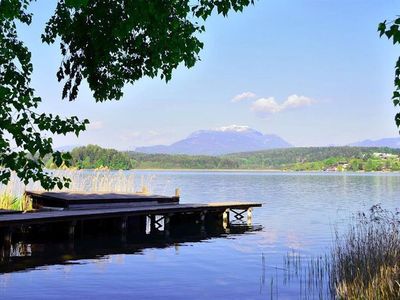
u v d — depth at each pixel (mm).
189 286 11586
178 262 14508
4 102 6613
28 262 14141
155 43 8086
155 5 7176
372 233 13875
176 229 23078
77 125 7000
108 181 29047
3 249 16344
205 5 7941
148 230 22656
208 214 26047
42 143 6645
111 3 7477
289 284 11773
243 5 7836
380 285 9156
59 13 8094
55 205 22281
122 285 11547
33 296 10438
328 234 20750
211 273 13031
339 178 121375
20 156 6684
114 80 8484
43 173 6902
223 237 20203
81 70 8070
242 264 14266
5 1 7496
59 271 12914
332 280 11281
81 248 16938
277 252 16375
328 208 34031
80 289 11094
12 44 8562
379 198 44750
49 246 17250
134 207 23375
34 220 17172
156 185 69750
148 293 10906
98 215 19531
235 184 78500
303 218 27547
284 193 53000
